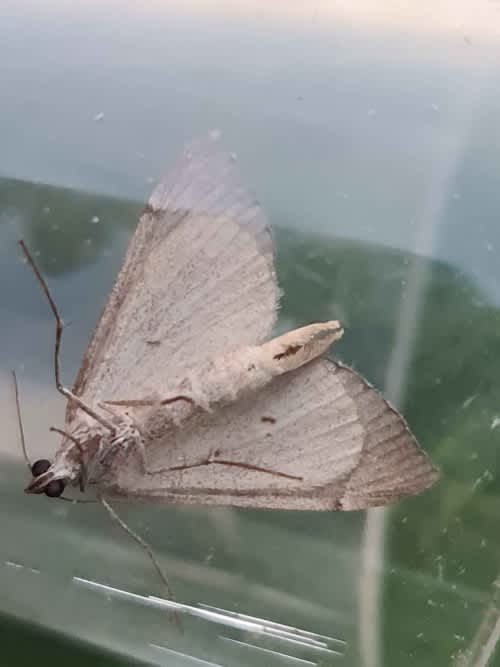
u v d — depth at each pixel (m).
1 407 0.05
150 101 0.06
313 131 0.06
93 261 0.05
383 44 0.06
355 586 0.05
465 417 0.05
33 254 0.05
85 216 0.05
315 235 0.06
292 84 0.06
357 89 0.06
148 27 0.06
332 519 0.05
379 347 0.05
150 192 0.05
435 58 0.06
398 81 0.06
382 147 0.06
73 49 0.06
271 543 0.05
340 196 0.06
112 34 0.06
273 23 0.06
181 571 0.05
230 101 0.06
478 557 0.05
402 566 0.05
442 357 0.05
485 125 0.06
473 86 0.06
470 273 0.06
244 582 0.05
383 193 0.06
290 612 0.05
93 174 0.05
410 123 0.06
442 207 0.06
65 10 0.06
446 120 0.06
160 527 0.05
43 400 0.05
